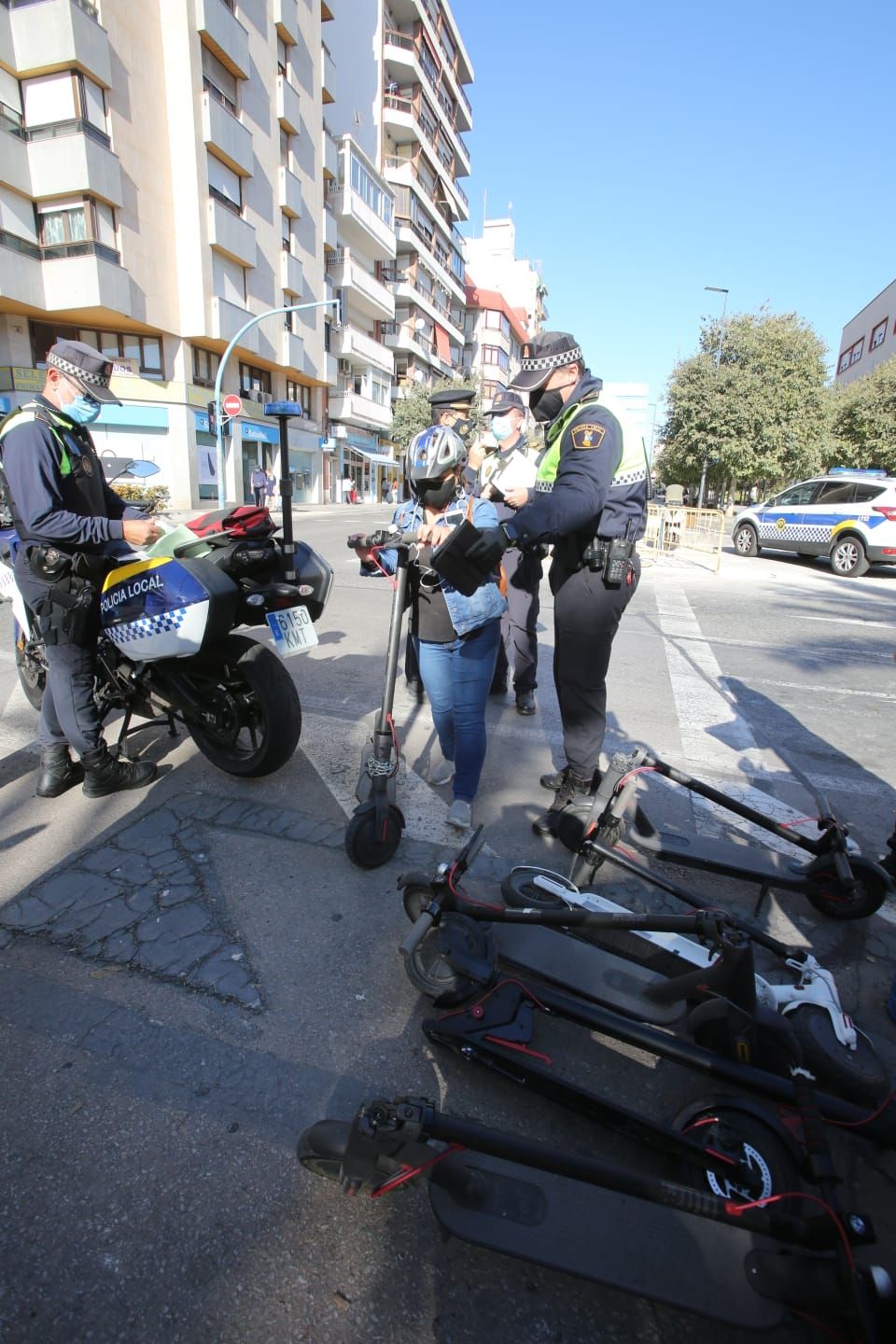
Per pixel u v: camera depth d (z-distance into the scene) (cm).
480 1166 145
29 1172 159
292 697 328
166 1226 149
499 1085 189
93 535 288
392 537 279
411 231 4262
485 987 198
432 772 367
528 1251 132
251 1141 169
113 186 1978
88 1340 129
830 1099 172
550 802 349
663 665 621
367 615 763
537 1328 135
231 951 232
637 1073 194
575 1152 170
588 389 286
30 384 2145
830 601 1032
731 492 2831
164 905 253
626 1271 129
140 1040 196
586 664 297
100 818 312
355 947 237
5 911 247
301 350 2923
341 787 348
